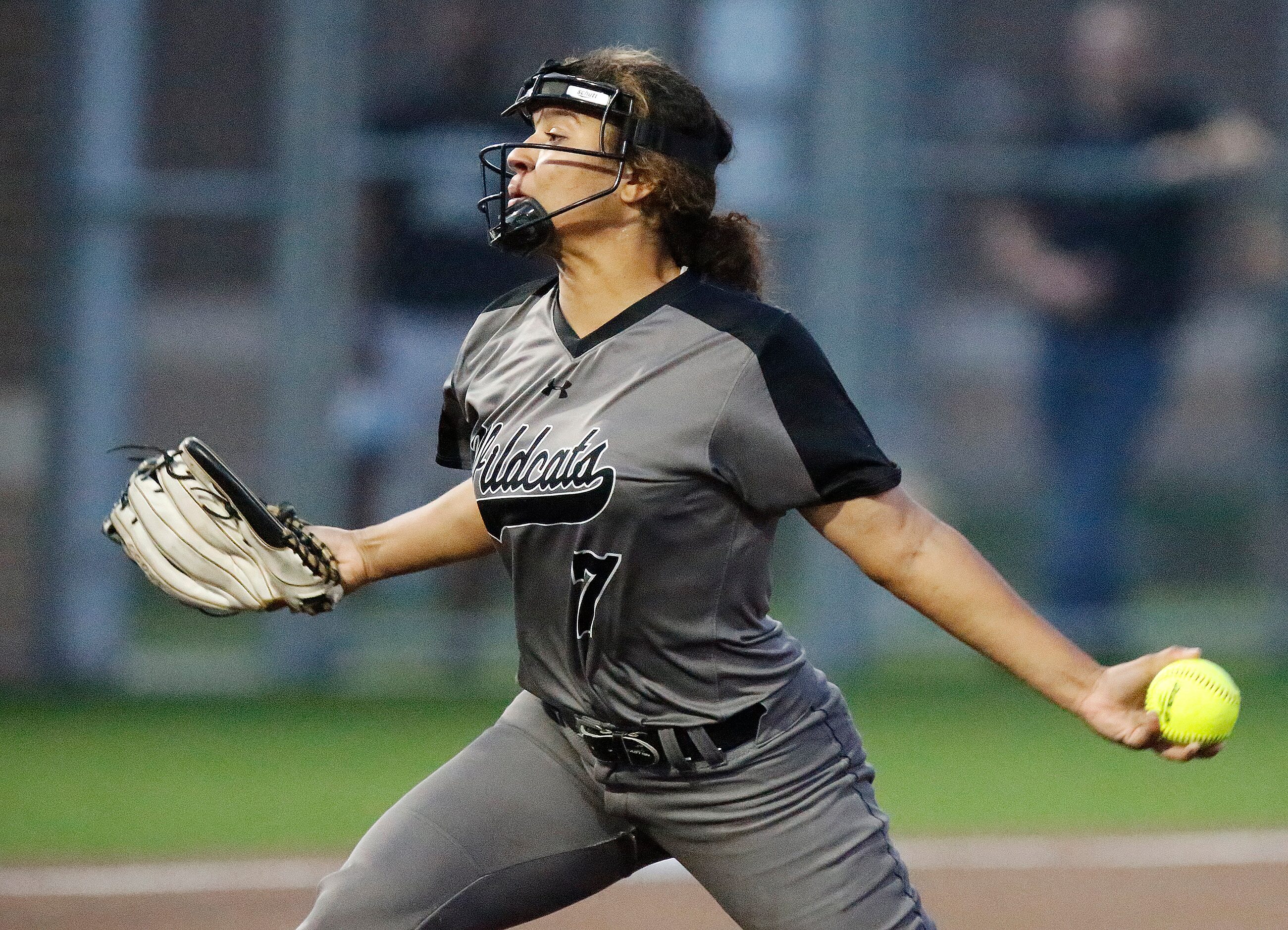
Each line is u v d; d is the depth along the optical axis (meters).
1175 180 32.62
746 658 10.98
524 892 11.37
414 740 27.62
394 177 31.38
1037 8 33.06
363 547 12.38
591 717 11.09
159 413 33.12
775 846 11.03
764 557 10.98
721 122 11.30
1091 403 32.94
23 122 31.25
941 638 34.28
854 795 11.22
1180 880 20.67
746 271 11.50
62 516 31.72
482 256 31.45
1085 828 23.00
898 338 33.50
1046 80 33.09
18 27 31.11
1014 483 37.69
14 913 18.84
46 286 31.52
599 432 10.48
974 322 34.03
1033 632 10.77
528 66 31.73
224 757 26.45
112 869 20.59
